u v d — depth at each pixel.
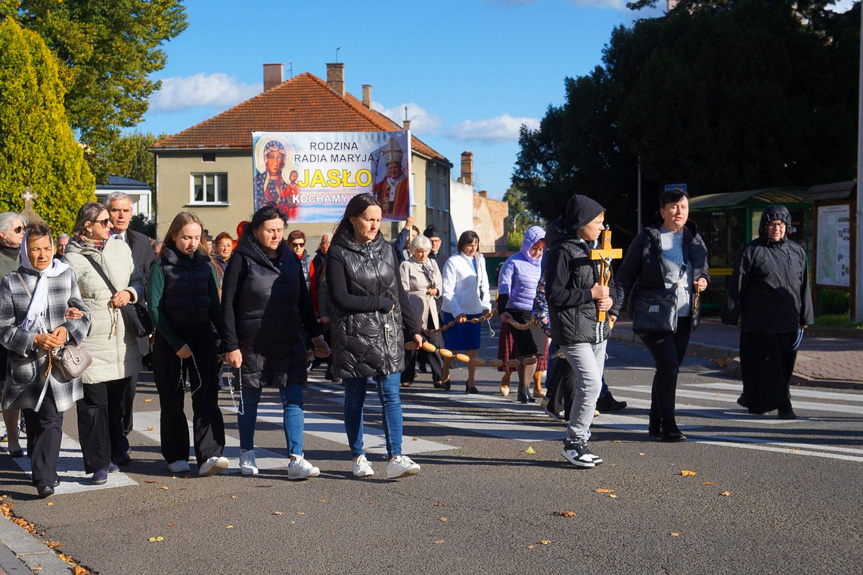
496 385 12.52
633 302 7.91
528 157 40.94
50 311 6.44
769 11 31.58
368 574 4.66
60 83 27.81
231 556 5.00
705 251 7.94
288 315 6.83
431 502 6.02
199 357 6.98
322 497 6.25
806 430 8.41
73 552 5.15
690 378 12.66
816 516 5.47
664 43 33.34
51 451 6.44
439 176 56.59
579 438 6.96
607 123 35.34
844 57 30.80
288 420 6.86
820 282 19.80
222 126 45.19
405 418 9.50
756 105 29.58
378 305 6.57
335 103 45.97
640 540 5.07
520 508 5.80
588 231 6.86
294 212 27.89
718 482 6.36
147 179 84.19
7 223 7.71
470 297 11.64
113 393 7.22
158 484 6.76
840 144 29.83
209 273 7.09
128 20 36.31
